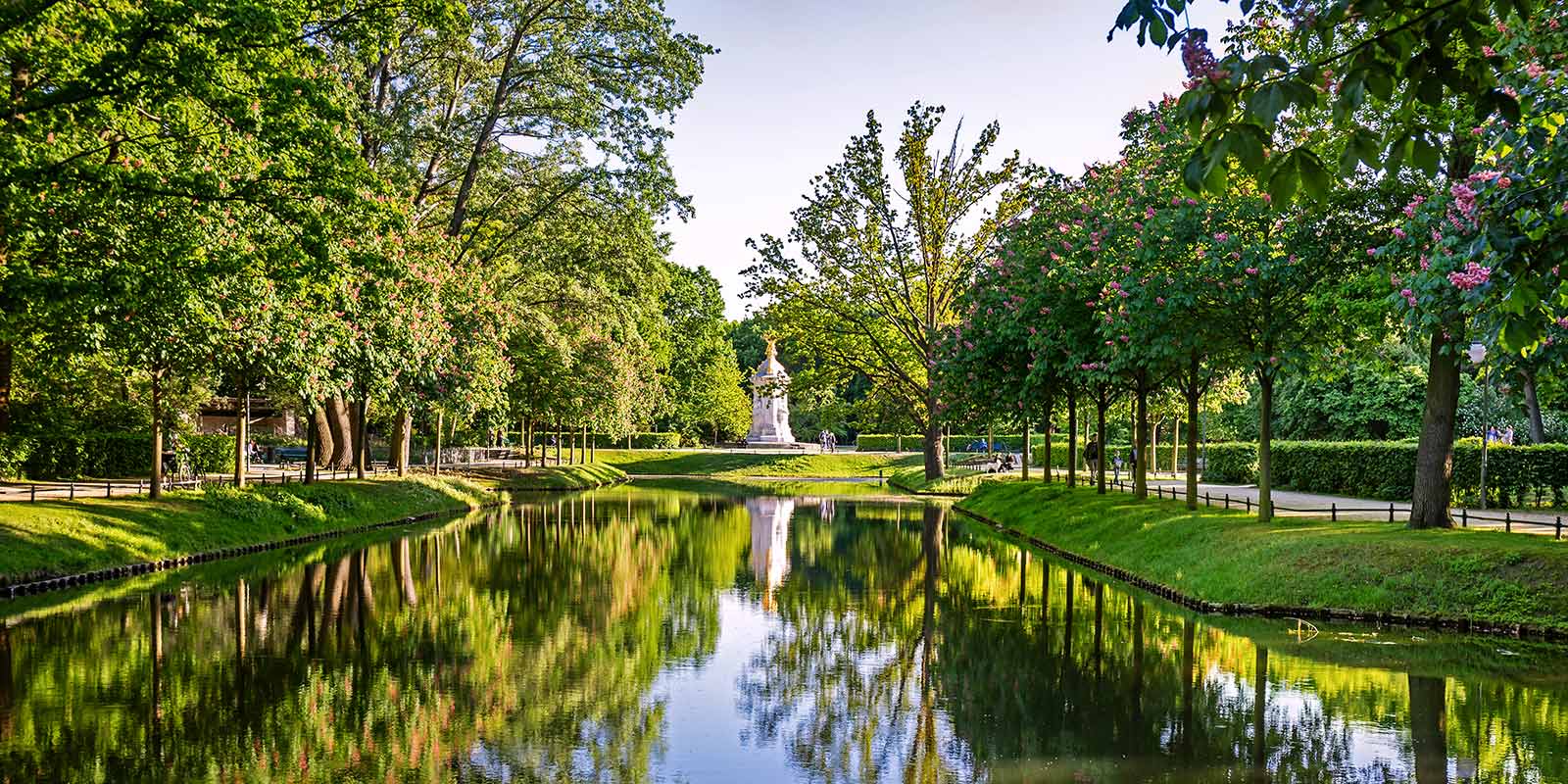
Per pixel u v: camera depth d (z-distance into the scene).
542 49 37.97
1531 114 7.81
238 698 12.34
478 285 35.75
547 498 48.03
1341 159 4.44
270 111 17.62
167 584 20.25
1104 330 21.70
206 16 15.93
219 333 20.12
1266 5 17.75
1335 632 15.55
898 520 36.12
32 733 10.88
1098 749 10.44
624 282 40.28
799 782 9.54
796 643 15.80
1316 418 54.00
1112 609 18.12
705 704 12.37
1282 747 10.34
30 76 17.44
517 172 39.78
